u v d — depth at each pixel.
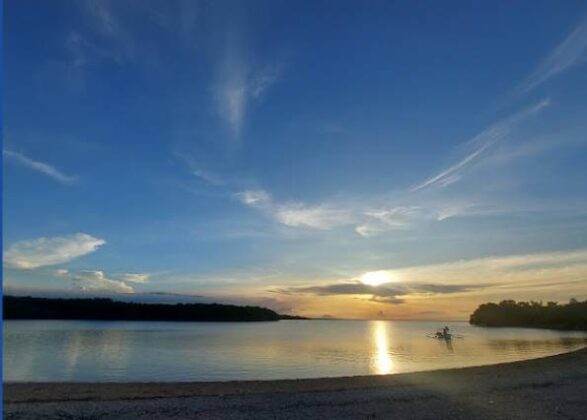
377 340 88.50
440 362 40.31
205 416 13.53
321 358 44.28
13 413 13.52
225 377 28.61
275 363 38.69
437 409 14.59
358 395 17.05
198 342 70.69
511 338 96.94
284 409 14.52
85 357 42.88
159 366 35.56
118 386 20.39
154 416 13.44
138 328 136.12
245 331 131.12
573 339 90.62
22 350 49.97
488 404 15.38
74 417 13.16
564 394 17.14
